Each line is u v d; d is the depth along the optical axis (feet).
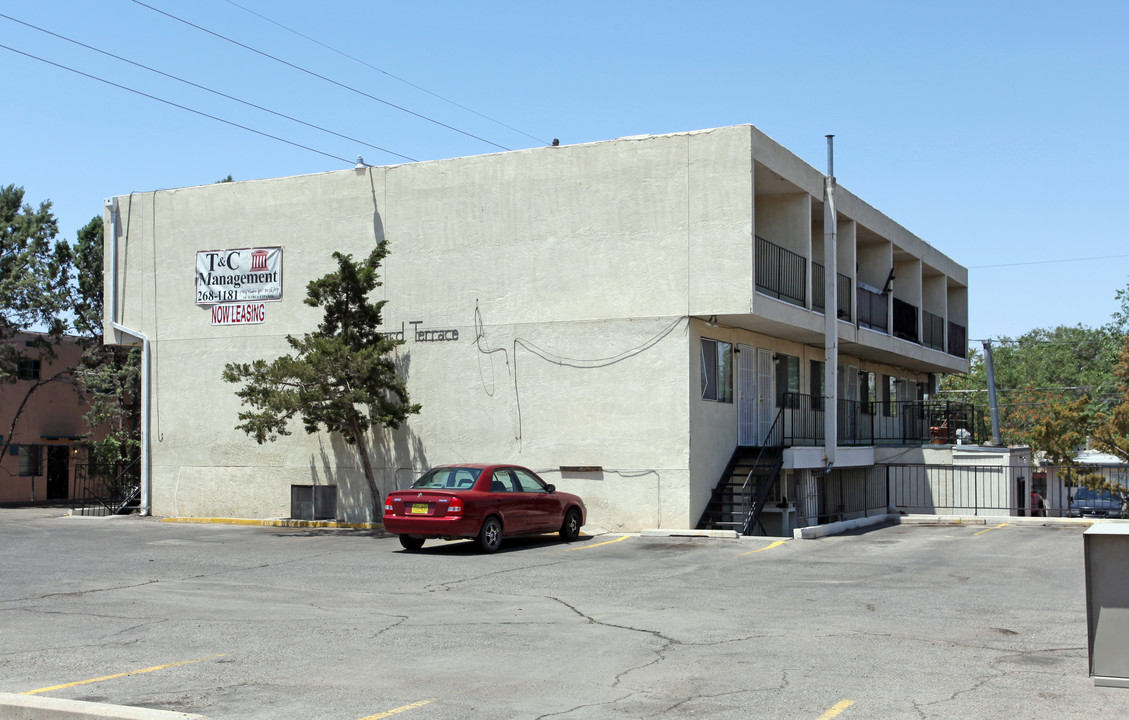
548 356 74.08
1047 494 130.72
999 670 29.73
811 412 91.81
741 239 68.85
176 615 39.75
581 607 41.19
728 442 76.28
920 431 120.78
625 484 71.15
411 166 79.71
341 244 81.97
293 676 29.63
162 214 89.15
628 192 72.38
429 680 29.07
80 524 82.17
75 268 129.59
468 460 76.13
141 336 88.69
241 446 84.89
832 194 82.58
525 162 75.77
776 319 72.64
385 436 79.36
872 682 28.37
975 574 50.62
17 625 37.81
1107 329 197.47
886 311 100.53
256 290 84.94
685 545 63.46
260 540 68.69
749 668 30.22
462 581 48.67
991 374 139.54
